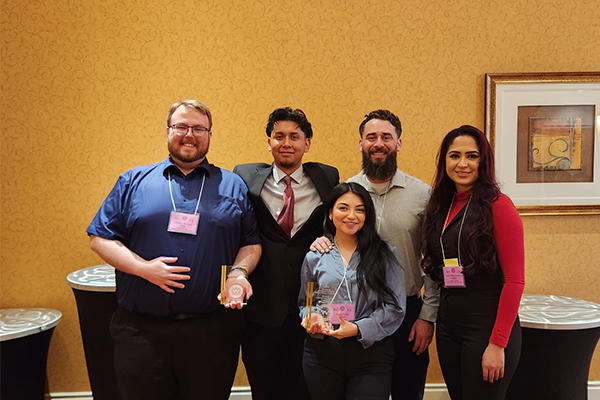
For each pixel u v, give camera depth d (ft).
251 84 10.00
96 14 9.84
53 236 10.01
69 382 10.11
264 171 7.76
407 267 7.22
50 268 10.04
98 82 9.91
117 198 6.79
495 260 6.04
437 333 6.72
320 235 7.56
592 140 10.05
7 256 10.00
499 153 10.03
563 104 9.98
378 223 7.30
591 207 10.05
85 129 9.95
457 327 6.31
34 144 9.93
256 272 7.40
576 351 7.76
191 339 6.40
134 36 9.89
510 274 5.95
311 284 6.11
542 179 10.09
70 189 9.99
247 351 7.63
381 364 6.29
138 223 6.58
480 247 6.08
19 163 9.93
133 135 9.99
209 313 6.57
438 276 6.62
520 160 10.04
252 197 7.41
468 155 6.31
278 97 10.01
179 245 6.46
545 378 7.83
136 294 6.44
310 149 10.06
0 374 8.01
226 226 6.70
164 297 6.33
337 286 6.43
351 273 6.48
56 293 10.07
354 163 10.10
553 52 10.09
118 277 6.76
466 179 6.33
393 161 7.29
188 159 6.81
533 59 10.09
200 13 9.91
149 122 9.99
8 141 9.91
